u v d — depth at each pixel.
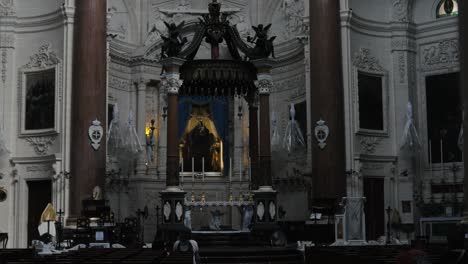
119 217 30.97
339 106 27.67
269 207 23.39
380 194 29.50
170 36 23.31
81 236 24.23
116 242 25.50
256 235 23.31
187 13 33.56
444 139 29.67
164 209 22.70
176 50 23.11
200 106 33.72
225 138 33.62
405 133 29.12
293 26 31.77
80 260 11.84
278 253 20.58
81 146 26.83
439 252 14.26
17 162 28.80
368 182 29.14
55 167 27.42
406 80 30.23
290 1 31.92
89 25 27.34
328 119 27.41
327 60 27.67
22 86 29.11
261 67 23.66
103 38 27.61
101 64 27.42
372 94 29.77
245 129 33.12
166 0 33.69
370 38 30.12
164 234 22.36
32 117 28.94
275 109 32.66
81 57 27.23
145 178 31.69
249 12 34.25
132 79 32.62
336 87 27.67
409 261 10.09
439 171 29.73
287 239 25.55
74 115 27.20
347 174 27.78
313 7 28.16
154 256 13.58
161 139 32.84
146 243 29.00
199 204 24.25
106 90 27.72
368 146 29.27
